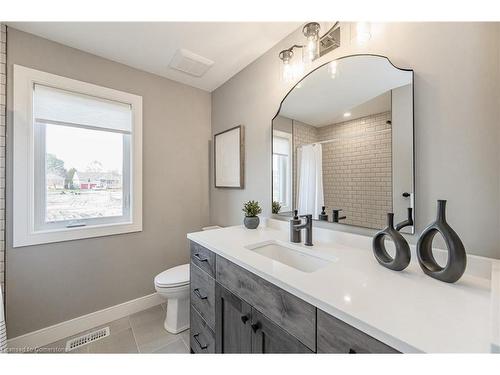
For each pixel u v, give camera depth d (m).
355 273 0.84
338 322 0.61
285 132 1.58
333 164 1.30
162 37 1.57
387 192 1.07
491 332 0.42
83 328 1.71
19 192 1.47
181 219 2.27
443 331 0.51
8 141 1.44
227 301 1.08
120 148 1.94
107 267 1.84
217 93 2.35
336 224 1.30
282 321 0.79
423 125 0.96
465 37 0.85
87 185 1.79
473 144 0.83
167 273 1.76
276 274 0.83
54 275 1.62
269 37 1.58
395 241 0.84
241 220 2.03
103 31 1.50
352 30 1.22
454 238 0.73
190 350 1.43
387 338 0.51
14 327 1.47
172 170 2.20
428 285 0.74
